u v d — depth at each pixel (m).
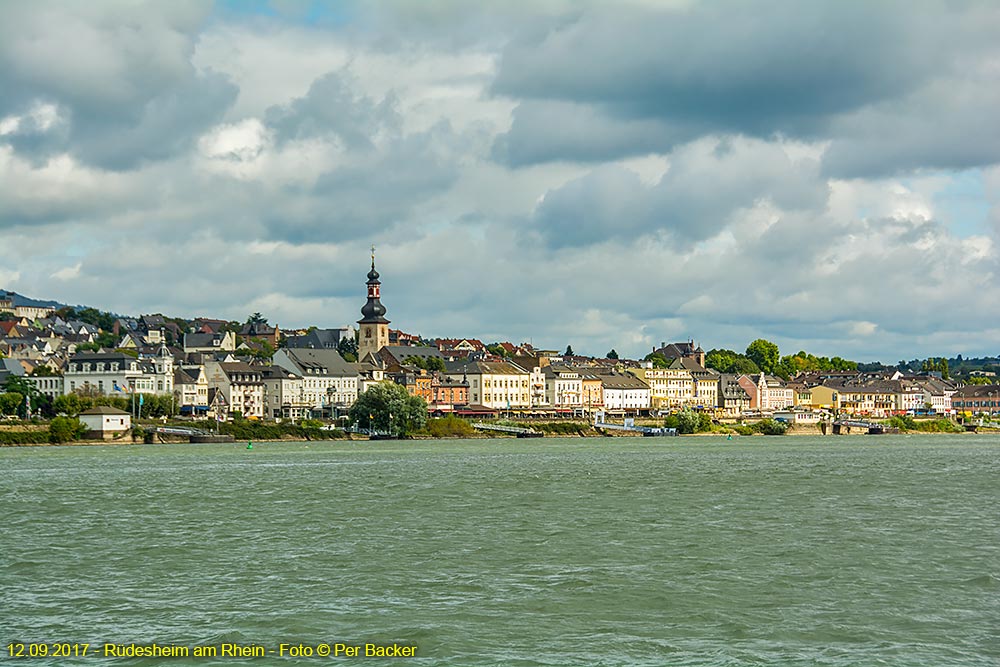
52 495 158.12
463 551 103.31
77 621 76.75
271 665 67.38
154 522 126.19
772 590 85.56
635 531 116.38
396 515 131.75
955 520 125.44
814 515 130.50
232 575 91.94
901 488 167.88
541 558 99.31
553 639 72.44
